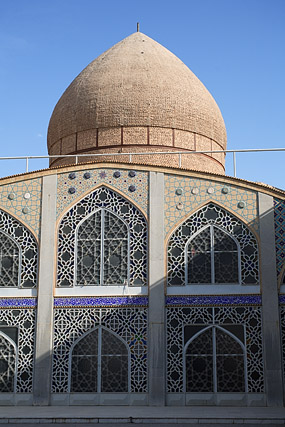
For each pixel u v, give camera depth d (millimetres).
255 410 12961
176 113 18562
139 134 18266
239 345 14133
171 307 14391
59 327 14523
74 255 14883
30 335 14562
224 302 14328
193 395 13938
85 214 15102
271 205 14734
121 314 14461
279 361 13875
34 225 15117
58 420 11617
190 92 19062
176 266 14625
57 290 14711
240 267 14492
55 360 14359
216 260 14602
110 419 11609
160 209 14922
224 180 14977
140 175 15188
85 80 19391
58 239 15008
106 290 14609
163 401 13852
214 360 14078
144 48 19953
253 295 14297
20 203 15266
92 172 15297
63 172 15352
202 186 15000
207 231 14797
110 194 15172
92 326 14469
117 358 14273
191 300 14398
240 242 14641
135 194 15078
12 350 14516
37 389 14156
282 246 14516
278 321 14062
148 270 14602
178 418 11562
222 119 20172
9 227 15188
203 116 19047
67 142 19109
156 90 18594
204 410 12961
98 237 14953
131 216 14992
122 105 18375
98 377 14195
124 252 14820
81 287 14680
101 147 18359
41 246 14914
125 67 19156
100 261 14805
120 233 14930
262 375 13914
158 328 14227
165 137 18375
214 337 14203
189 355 14148
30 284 14828
